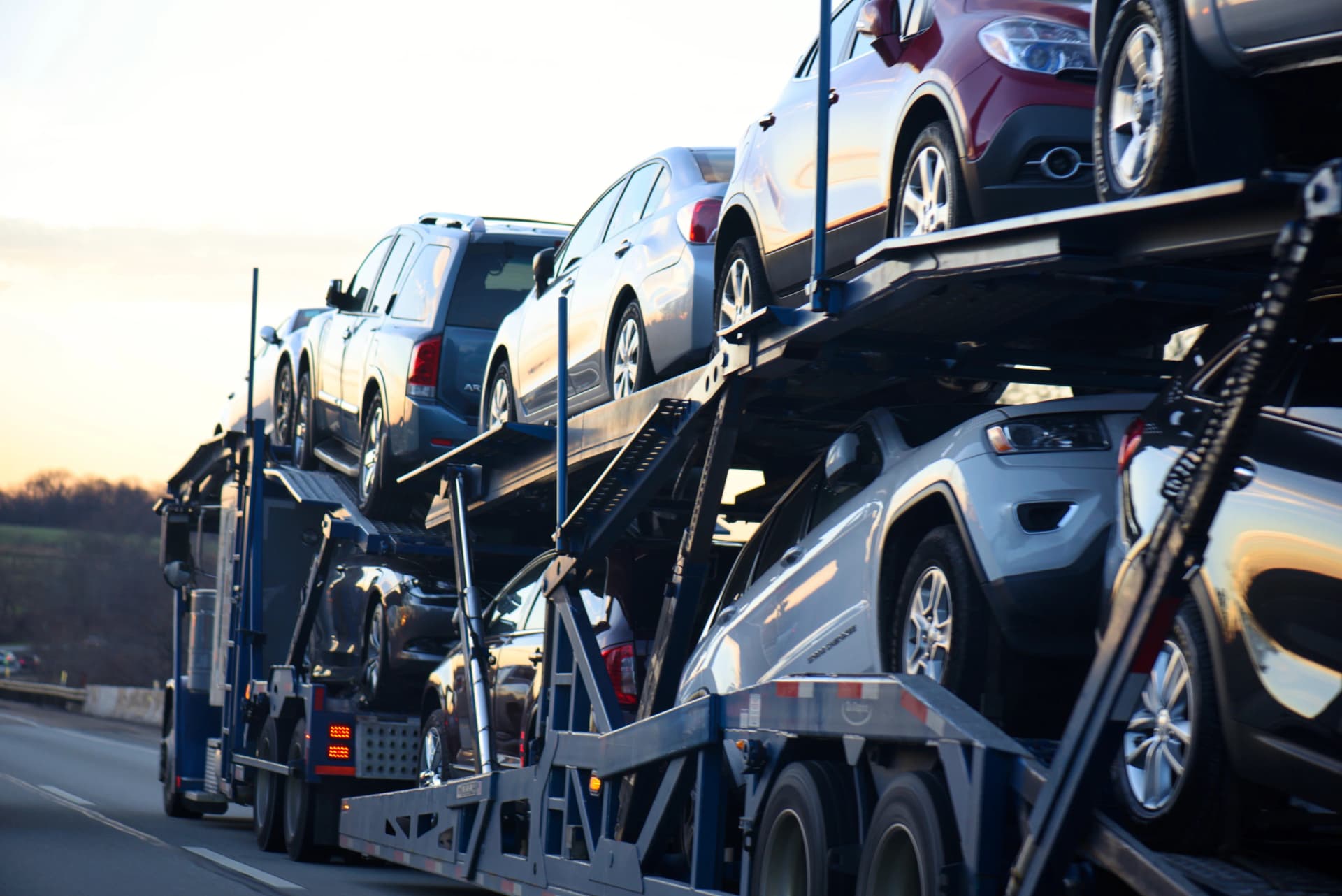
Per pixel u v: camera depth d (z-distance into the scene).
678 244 11.07
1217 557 5.30
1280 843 5.55
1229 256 5.56
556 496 12.29
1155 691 5.66
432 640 14.34
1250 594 5.14
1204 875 5.11
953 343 8.04
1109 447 6.79
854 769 6.61
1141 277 6.57
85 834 15.91
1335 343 5.22
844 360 8.19
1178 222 5.39
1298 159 5.53
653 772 8.48
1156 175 5.47
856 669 7.74
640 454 9.46
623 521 9.80
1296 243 4.21
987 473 6.84
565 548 10.10
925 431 8.02
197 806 18.73
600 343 12.40
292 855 14.55
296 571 16.89
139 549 118.38
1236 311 5.76
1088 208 5.46
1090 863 5.24
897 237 7.92
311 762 14.14
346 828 13.60
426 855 11.50
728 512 11.31
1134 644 5.02
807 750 7.16
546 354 13.50
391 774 14.37
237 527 17.28
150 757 30.64
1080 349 8.24
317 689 14.37
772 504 11.15
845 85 8.73
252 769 16.16
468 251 15.88
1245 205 5.04
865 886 6.26
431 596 14.40
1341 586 4.80
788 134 9.31
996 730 5.73
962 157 7.44
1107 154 5.88
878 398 9.45
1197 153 5.36
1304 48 4.96
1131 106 5.76
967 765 5.62
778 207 9.41
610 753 8.78
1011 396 18.34
